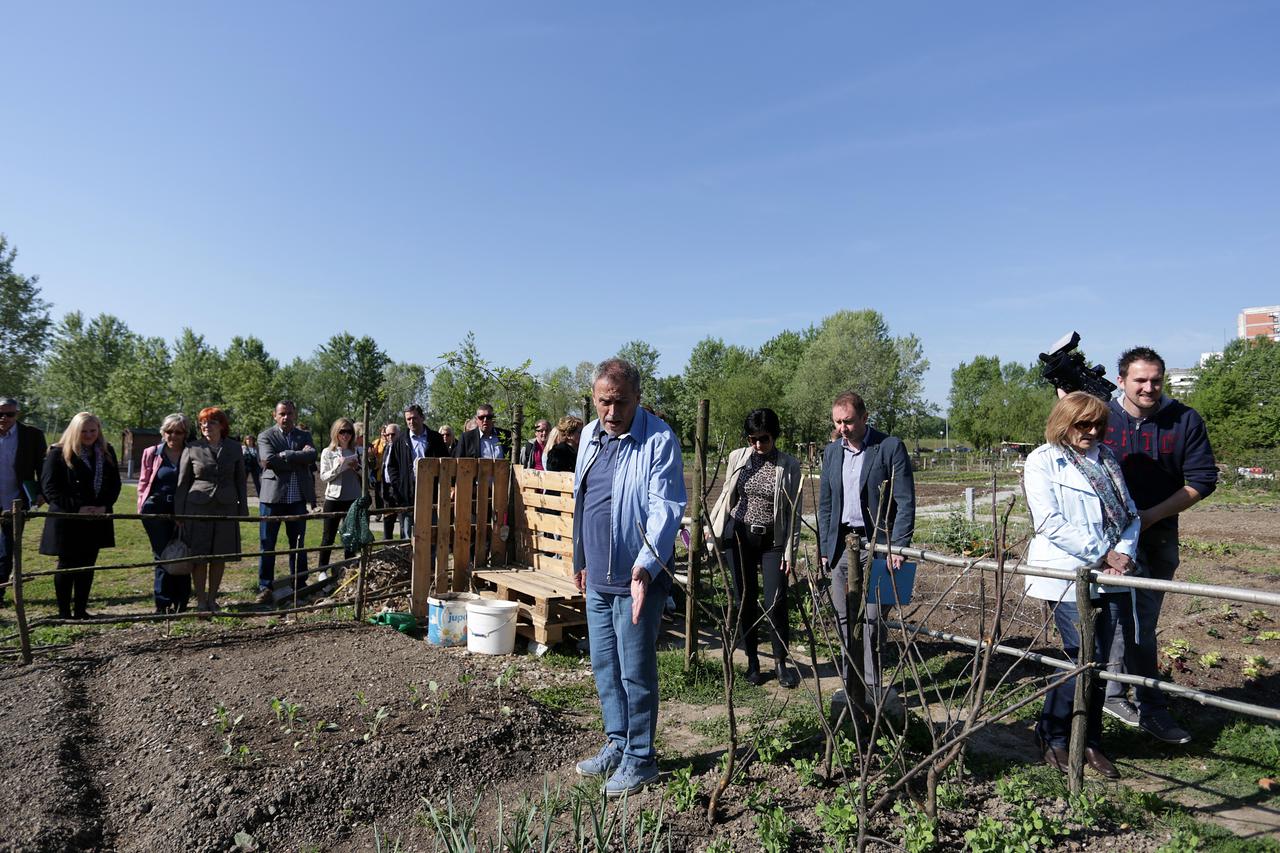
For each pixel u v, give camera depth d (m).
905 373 59.53
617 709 3.82
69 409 57.41
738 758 3.92
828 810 3.19
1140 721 4.27
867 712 4.11
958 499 21.20
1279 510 18.25
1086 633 3.35
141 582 8.94
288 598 7.96
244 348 72.00
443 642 6.23
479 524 7.21
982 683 3.03
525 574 6.87
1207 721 4.57
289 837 3.31
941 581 8.41
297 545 8.27
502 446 10.52
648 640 3.62
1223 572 9.55
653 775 3.66
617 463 3.68
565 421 7.54
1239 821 3.34
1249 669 5.34
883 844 3.05
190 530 6.98
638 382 3.66
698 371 71.50
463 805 3.59
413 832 3.39
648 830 3.19
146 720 4.28
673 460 3.64
